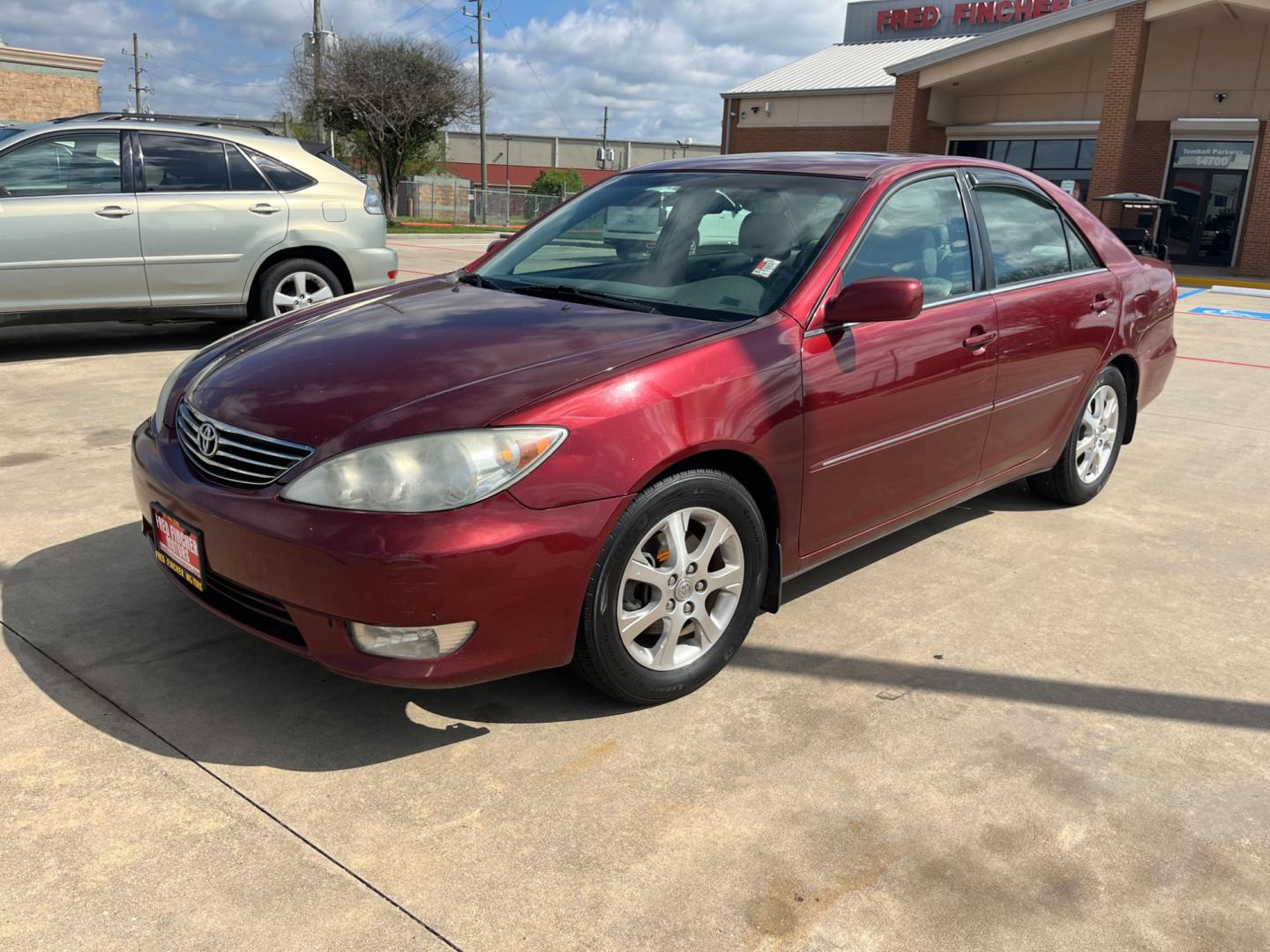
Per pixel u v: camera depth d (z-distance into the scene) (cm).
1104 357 437
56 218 664
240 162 739
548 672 300
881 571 386
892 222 334
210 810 229
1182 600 368
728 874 215
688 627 289
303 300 775
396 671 235
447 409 241
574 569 243
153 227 697
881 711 283
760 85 3075
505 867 215
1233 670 316
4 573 348
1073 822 238
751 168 365
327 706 275
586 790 242
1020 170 416
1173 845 231
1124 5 2192
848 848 225
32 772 239
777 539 297
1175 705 293
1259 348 1020
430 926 197
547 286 340
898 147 2600
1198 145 2362
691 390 261
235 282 738
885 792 246
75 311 686
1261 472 542
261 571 241
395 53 3478
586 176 7200
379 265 804
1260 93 2270
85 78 3095
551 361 262
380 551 226
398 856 217
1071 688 301
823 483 304
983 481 387
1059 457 441
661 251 339
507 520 232
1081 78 2523
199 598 271
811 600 356
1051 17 2302
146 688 279
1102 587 378
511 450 234
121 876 207
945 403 343
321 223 766
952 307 347
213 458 262
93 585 342
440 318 305
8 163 662
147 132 705
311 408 253
